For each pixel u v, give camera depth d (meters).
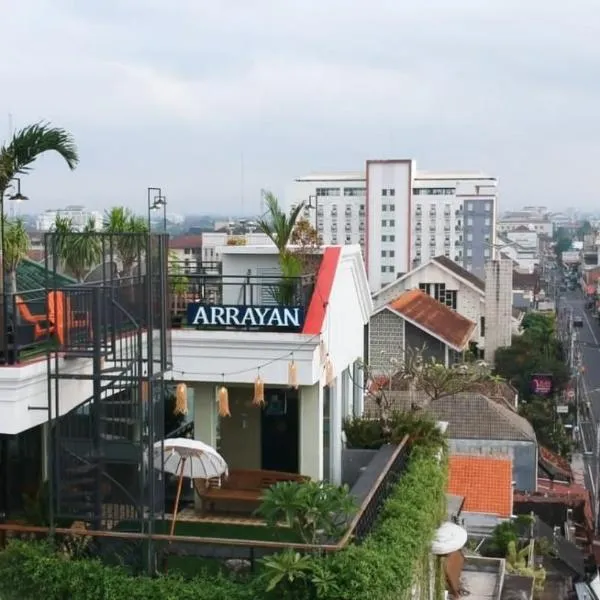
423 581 12.23
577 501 43.59
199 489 14.05
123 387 10.21
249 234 27.12
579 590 34.53
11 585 9.52
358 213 144.88
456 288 77.31
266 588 8.70
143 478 9.89
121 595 9.14
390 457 13.15
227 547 10.54
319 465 14.10
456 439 41.88
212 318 13.69
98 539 9.92
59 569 9.34
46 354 10.00
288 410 15.49
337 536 9.70
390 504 11.00
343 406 16.89
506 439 42.00
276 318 13.51
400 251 140.12
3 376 9.59
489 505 32.75
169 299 12.65
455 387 28.66
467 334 58.78
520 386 72.31
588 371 98.81
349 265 16.45
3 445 11.48
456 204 142.00
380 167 139.50
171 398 14.94
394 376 25.42
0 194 12.48
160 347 10.88
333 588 8.55
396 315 53.62
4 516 11.20
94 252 14.52
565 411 66.69
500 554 29.95
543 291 178.12
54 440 10.04
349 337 16.67
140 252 11.50
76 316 10.23
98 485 9.91
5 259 13.88
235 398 15.55
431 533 11.87
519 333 89.12
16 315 9.91
